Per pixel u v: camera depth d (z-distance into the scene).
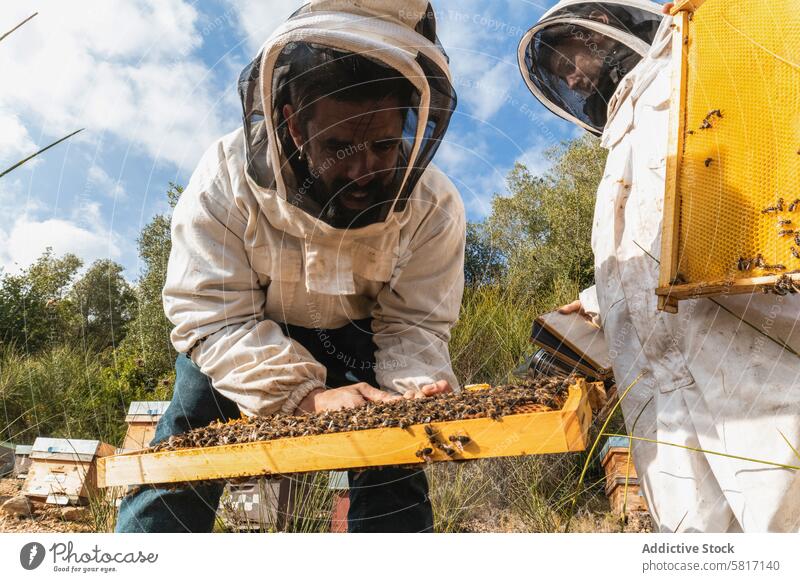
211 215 1.96
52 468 3.46
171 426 2.16
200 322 1.94
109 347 5.65
